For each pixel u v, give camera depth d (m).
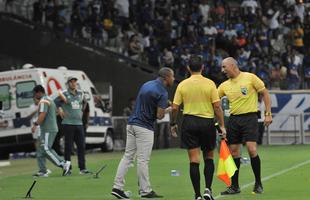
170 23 120.06
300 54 121.38
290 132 102.94
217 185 47.72
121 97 105.50
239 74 43.09
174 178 53.31
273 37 125.25
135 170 60.06
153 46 115.62
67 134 57.12
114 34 115.62
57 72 82.25
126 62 105.75
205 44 117.56
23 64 102.25
